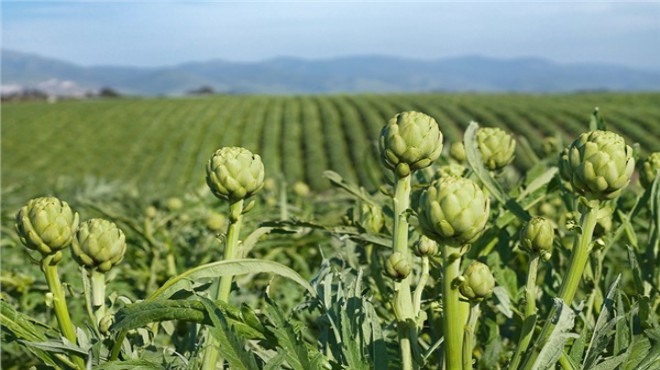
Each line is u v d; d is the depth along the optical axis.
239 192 1.52
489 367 1.83
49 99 117.38
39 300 2.97
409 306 1.42
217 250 3.53
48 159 49.81
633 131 49.69
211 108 65.56
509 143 2.12
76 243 1.55
